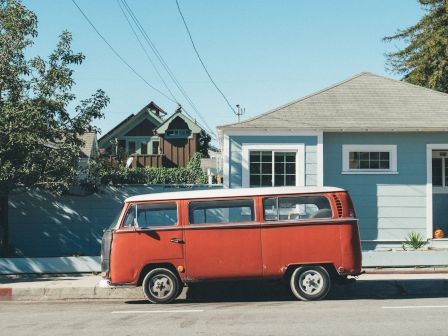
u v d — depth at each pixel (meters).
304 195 12.02
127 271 11.91
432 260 15.27
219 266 11.87
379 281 13.33
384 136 18.33
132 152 42.56
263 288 13.28
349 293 13.16
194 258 11.89
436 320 9.29
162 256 11.91
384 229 18.16
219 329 8.81
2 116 15.12
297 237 11.85
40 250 17.50
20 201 17.52
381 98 19.69
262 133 17.95
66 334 8.62
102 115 16.81
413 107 19.23
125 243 11.97
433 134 18.33
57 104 15.65
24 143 14.97
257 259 11.84
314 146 17.98
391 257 15.23
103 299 13.11
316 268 11.84
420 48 30.84
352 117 18.61
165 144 38.22
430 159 18.30
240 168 17.91
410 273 14.92
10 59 15.83
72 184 16.31
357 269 11.80
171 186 17.66
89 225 17.56
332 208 11.93
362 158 18.39
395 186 18.27
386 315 9.80
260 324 9.16
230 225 11.90
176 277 11.98
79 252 17.45
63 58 16.28
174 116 37.94
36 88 15.59
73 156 16.09
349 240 11.84
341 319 9.47
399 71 32.00
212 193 12.12
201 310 10.78
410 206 18.22
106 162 17.84
